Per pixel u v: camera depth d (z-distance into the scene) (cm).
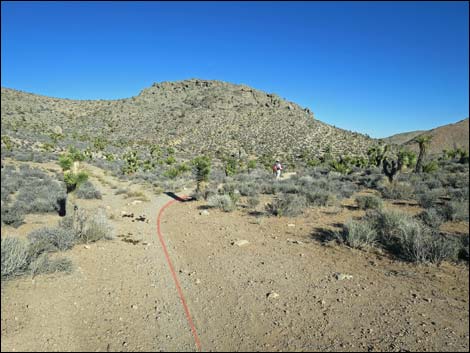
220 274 696
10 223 1070
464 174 2473
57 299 548
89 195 1650
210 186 2111
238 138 11150
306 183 2064
